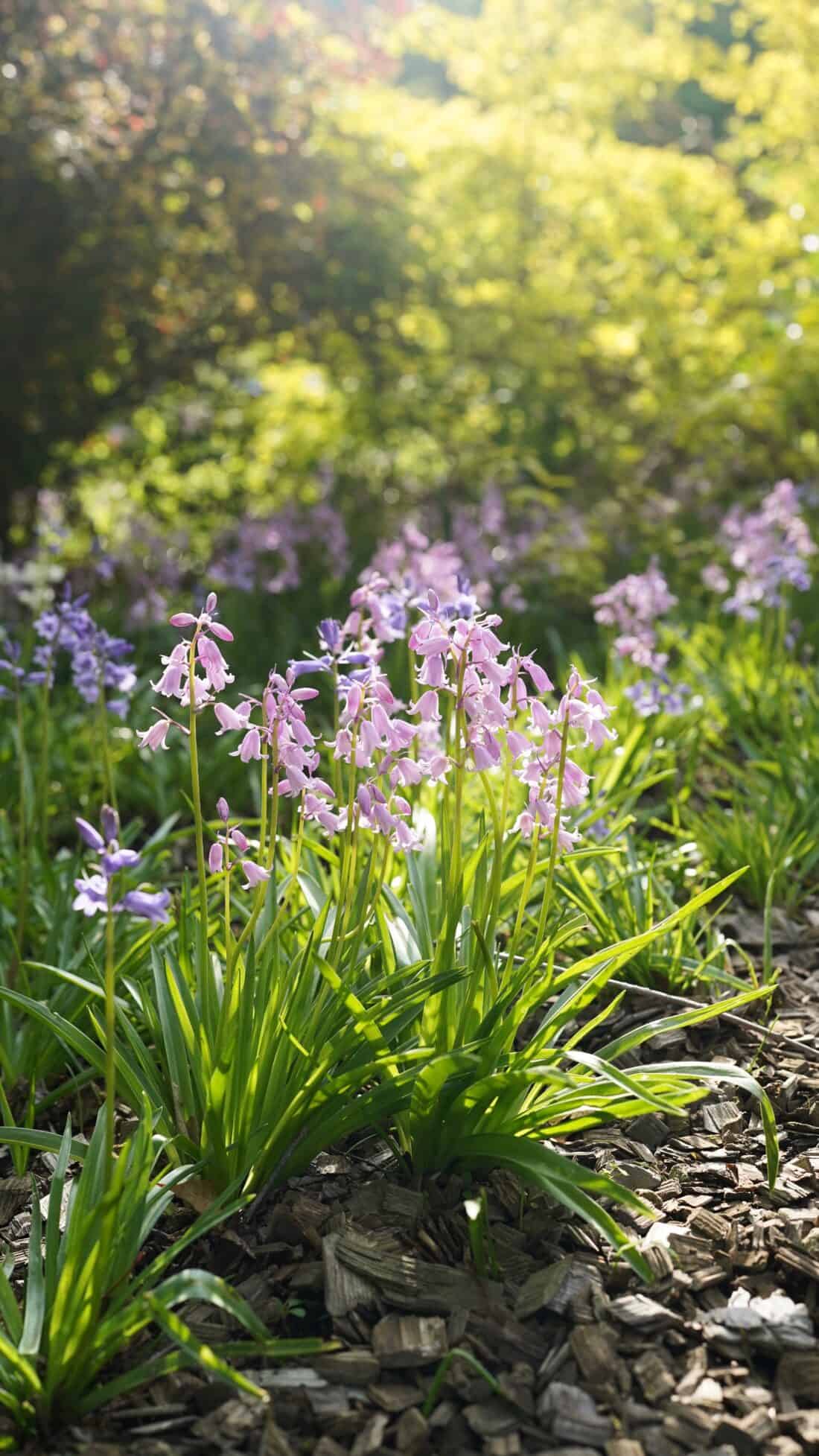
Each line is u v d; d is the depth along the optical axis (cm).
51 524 706
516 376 1095
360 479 992
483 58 1272
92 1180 254
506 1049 302
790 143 1241
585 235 1092
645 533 893
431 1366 246
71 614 411
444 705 462
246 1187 279
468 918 326
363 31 1066
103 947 380
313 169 973
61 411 1023
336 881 366
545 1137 291
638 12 1342
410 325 1081
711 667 645
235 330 1045
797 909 450
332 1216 279
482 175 1064
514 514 888
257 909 292
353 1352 247
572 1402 236
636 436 1049
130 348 1033
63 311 957
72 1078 333
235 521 977
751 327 1051
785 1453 225
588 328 1080
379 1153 305
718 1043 362
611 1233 253
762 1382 242
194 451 1055
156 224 951
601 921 382
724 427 978
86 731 616
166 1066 295
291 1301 261
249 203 960
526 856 435
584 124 1211
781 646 632
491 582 801
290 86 955
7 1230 291
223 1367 224
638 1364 244
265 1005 287
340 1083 272
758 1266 269
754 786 516
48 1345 238
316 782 275
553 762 279
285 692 271
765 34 1285
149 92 910
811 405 970
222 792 572
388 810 278
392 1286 262
